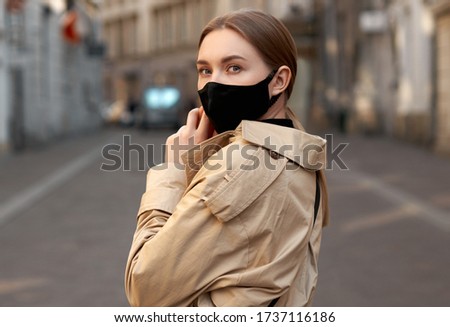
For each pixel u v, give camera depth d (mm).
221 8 56344
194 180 1802
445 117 23047
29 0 29219
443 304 6570
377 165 20109
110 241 9812
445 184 15539
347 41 38500
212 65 1888
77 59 43312
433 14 23859
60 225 11203
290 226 1810
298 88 45375
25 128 28641
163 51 67875
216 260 1751
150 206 1930
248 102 1868
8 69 25625
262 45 1855
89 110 48031
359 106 34312
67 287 7430
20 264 8523
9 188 16078
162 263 1751
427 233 10023
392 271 7855
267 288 1774
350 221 11039
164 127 52062
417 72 26594
